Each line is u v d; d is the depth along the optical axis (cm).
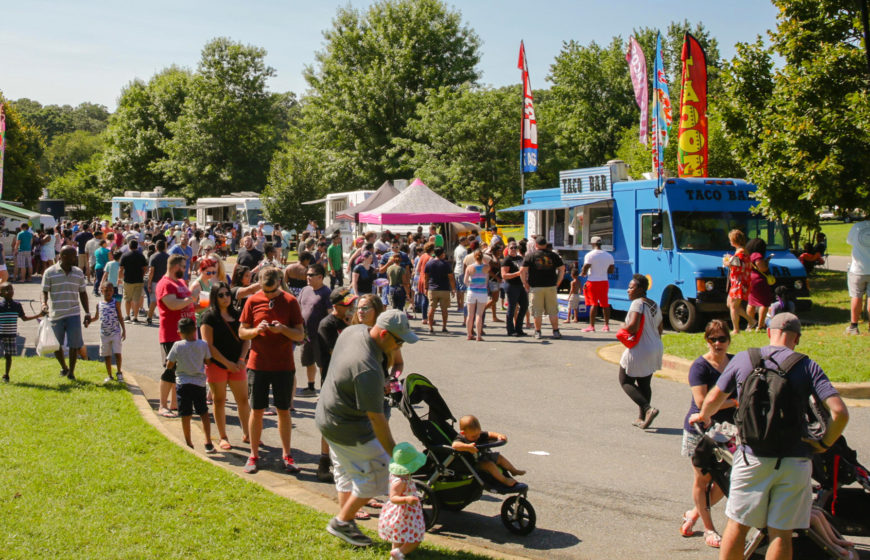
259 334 701
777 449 436
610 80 5894
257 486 636
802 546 498
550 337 1545
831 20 1647
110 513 545
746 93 1767
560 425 894
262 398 715
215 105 6456
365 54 5488
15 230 3192
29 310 1878
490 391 1075
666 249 1641
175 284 915
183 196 6606
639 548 554
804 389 438
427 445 615
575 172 1905
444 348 1428
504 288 1573
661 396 1027
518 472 603
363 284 1409
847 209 1554
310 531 532
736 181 1698
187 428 784
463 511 643
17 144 6044
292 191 4194
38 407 854
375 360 515
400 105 5225
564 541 568
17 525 515
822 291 2117
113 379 1041
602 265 1611
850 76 1526
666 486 685
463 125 4081
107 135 7606
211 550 488
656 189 1641
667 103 1675
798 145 1470
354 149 5291
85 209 7356
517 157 4169
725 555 457
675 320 1612
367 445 523
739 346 1213
